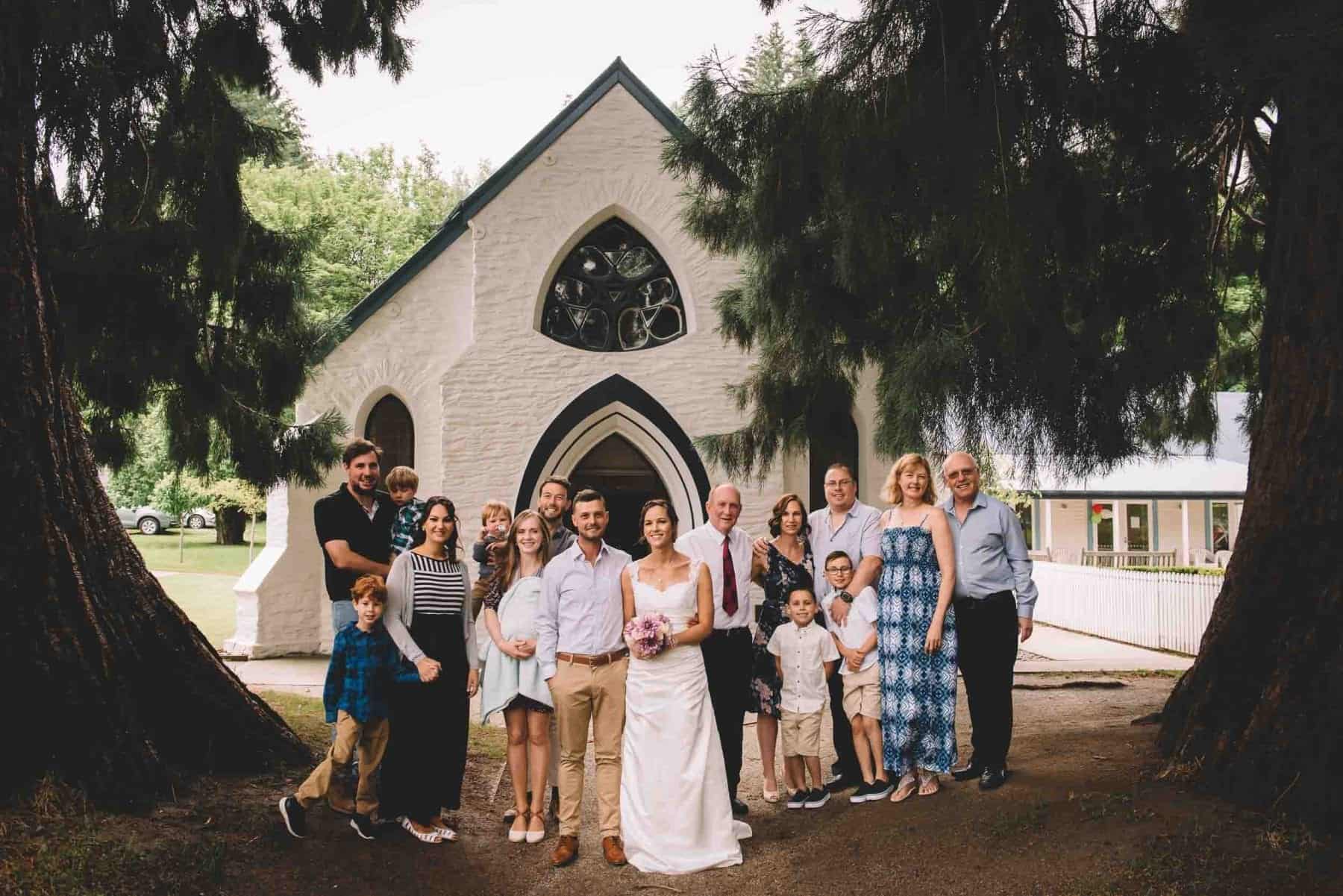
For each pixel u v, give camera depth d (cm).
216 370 1090
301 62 938
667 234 1524
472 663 645
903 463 667
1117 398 794
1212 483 2492
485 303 1495
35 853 486
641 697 611
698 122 790
